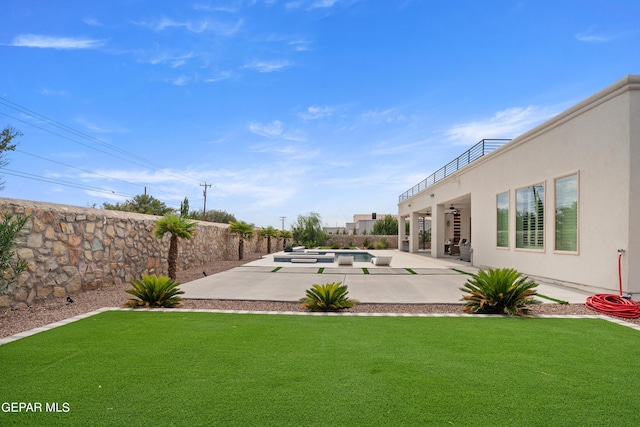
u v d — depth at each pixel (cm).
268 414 283
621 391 328
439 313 672
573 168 959
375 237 3916
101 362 395
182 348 445
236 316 632
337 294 708
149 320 595
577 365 393
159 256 1254
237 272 1347
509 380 351
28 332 516
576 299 804
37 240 732
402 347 455
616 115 820
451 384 341
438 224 2245
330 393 321
